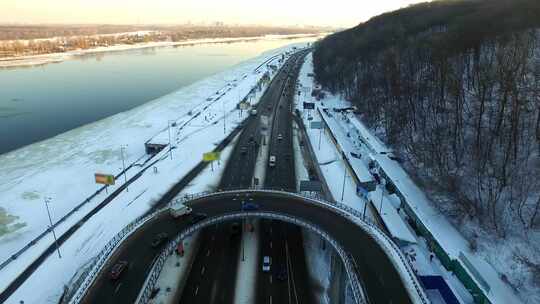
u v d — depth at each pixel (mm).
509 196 62156
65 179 89875
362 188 71562
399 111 104438
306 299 52000
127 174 91500
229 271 56844
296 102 163000
